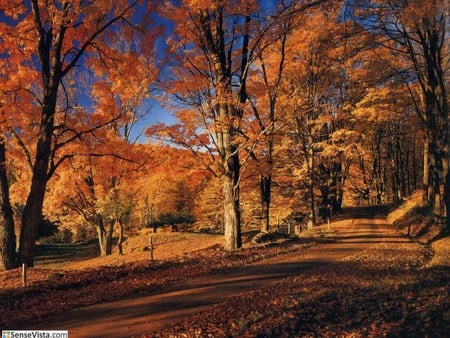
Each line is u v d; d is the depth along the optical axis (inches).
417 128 1565.0
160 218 1977.1
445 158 895.7
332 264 629.9
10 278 536.7
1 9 624.1
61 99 1087.0
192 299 425.1
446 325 306.0
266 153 1171.9
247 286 482.6
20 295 438.3
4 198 650.2
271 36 818.8
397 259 643.5
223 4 765.3
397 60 1147.3
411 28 809.5
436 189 1069.1
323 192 1681.8
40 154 634.2
